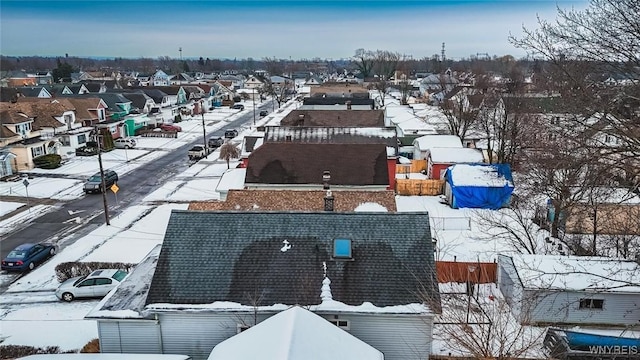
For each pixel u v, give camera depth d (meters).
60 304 23.23
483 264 23.73
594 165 15.54
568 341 17.45
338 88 103.25
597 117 15.12
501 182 36.97
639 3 13.30
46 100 68.94
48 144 53.16
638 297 19.92
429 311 15.97
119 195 41.22
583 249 25.41
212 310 16.19
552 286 19.78
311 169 33.59
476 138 56.44
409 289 16.61
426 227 18.14
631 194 19.91
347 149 34.72
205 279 17.06
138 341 16.94
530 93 46.72
